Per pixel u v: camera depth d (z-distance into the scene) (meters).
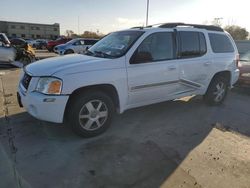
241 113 5.80
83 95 3.94
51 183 2.97
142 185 2.99
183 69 5.10
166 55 4.86
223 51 6.02
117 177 3.13
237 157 3.71
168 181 3.08
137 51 4.42
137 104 4.64
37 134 4.24
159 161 3.52
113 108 4.31
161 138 4.27
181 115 5.48
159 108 5.92
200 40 5.48
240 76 7.76
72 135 4.24
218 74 6.00
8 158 3.47
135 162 3.47
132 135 4.34
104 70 4.04
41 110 3.73
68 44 20.48
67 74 3.74
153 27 4.90
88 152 3.70
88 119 4.06
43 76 3.79
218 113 5.73
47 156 3.56
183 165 3.44
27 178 3.05
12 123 4.66
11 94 6.72
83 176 3.12
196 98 6.91
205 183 3.07
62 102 3.73
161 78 4.76
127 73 4.28
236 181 3.14
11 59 12.16
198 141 4.20
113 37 5.07
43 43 36.69
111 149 3.81
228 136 4.46
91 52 4.87
